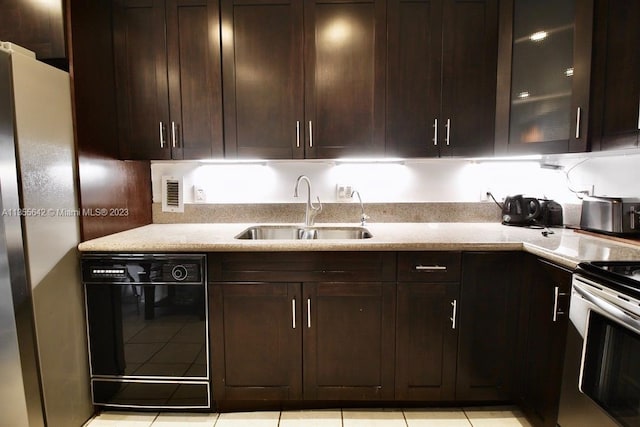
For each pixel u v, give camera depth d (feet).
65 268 4.93
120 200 6.09
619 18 4.59
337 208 7.03
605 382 3.64
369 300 5.23
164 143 5.98
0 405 4.37
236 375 5.38
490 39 5.71
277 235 6.92
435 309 5.23
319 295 5.23
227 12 5.78
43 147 4.50
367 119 5.87
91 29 5.32
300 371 5.37
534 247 4.81
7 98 4.01
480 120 5.82
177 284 5.18
